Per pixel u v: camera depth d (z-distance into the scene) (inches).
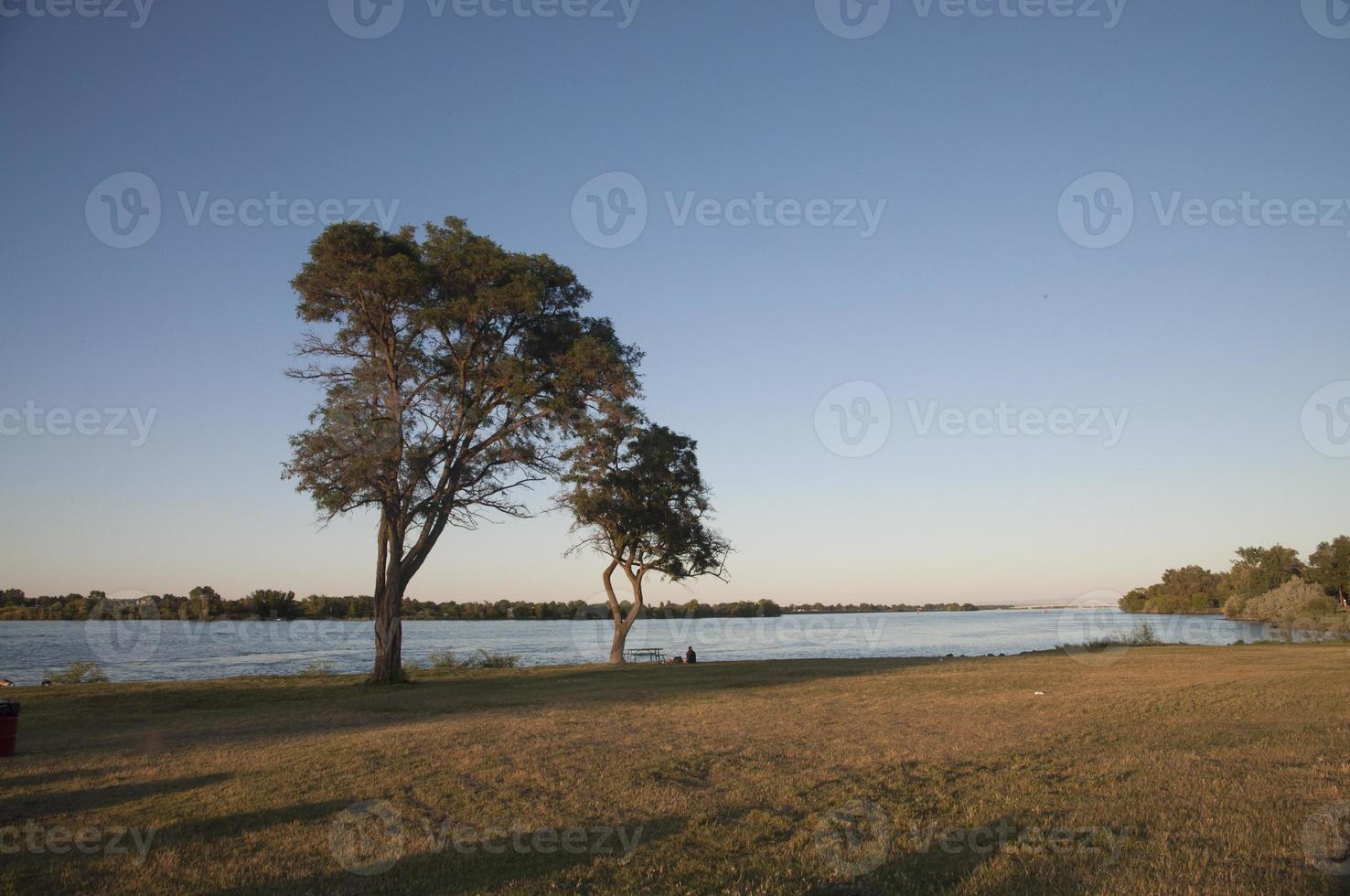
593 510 1638.8
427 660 1996.8
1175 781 429.7
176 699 983.0
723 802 403.2
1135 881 286.2
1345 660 1243.2
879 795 414.6
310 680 1269.7
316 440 1175.0
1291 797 393.4
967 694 894.4
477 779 455.2
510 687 1134.4
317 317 1269.7
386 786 438.0
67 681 1374.3
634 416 1573.6
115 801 411.2
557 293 1350.9
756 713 759.1
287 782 450.3
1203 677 1004.6
